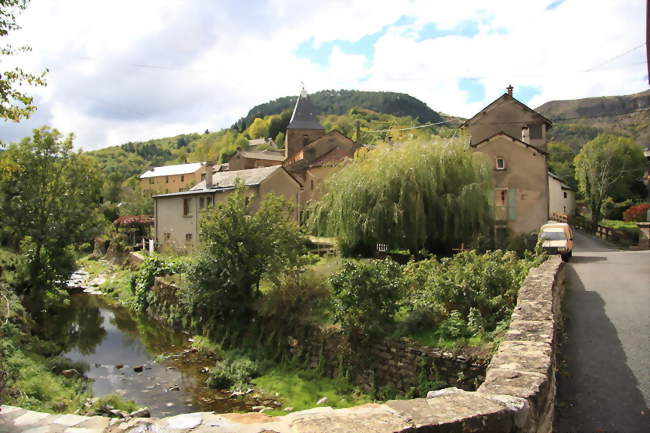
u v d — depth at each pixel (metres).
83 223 24.72
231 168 59.38
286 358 13.96
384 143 24.75
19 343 14.34
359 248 22.80
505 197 27.50
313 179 40.81
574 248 26.95
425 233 21.64
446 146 23.31
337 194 22.72
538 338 5.79
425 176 22.16
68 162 24.41
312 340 13.50
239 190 18.02
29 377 11.47
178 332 19.08
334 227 22.86
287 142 52.78
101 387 12.94
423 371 10.34
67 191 24.00
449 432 3.05
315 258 21.39
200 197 33.44
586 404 5.59
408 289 13.13
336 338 12.74
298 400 11.62
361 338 12.11
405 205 21.64
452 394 3.71
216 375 13.42
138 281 24.80
